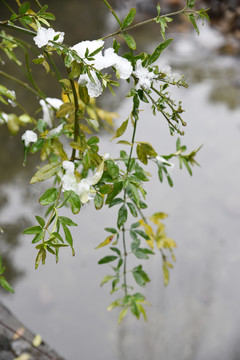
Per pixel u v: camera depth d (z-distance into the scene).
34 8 6.58
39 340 2.28
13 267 2.96
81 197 0.85
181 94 5.15
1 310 2.43
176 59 6.06
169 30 6.89
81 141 0.96
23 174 3.67
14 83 4.75
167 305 2.78
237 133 4.53
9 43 1.26
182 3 7.33
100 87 0.82
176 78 0.85
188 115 4.74
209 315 2.76
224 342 2.63
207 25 7.09
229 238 3.27
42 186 3.57
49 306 2.78
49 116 1.29
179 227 3.33
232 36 6.79
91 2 7.24
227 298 2.87
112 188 0.94
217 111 4.90
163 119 4.54
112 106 4.66
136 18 7.07
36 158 3.84
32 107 4.43
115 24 6.72
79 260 3.07
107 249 3.14
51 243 0.79
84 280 2.96
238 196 3.65
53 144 0.99
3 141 3.93
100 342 2.62
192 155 1.17
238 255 3.15
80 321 2.72
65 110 0.95
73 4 7.02
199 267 3.04
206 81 5.57
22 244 3.10
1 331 2.24
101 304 2.83
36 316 2.71
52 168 0.92
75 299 2.84
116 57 0.82
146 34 6.61
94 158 0.94
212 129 4.54
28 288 2.86
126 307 1.26
